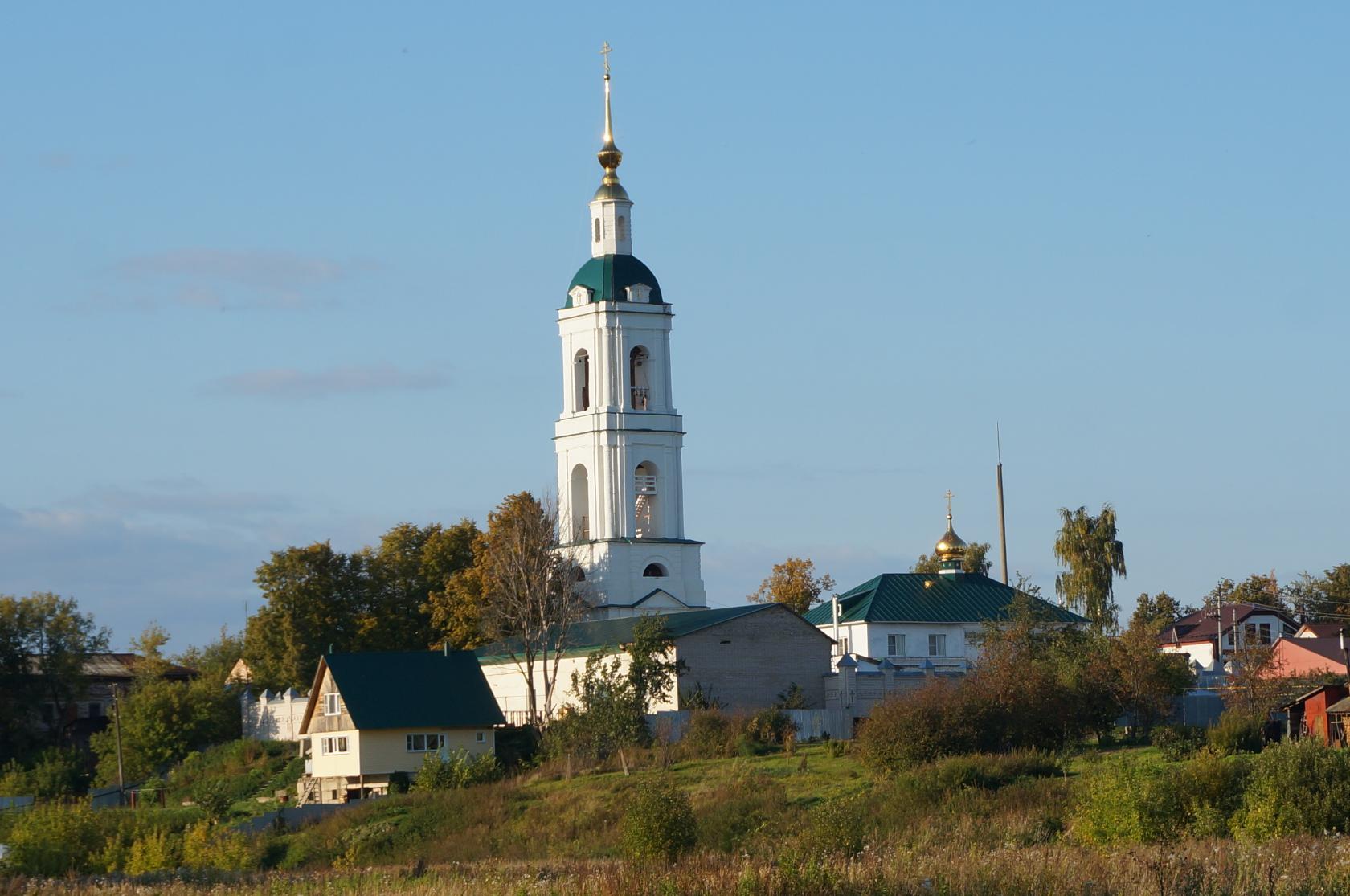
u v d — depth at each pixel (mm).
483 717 121625
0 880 69375
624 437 156125
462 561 163500
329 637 160500
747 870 49188
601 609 152875
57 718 165500
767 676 124625
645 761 108750
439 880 59062
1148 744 98875
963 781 83938
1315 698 97812
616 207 159875
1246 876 48812
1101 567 174125
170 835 87188
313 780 123625
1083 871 50031
